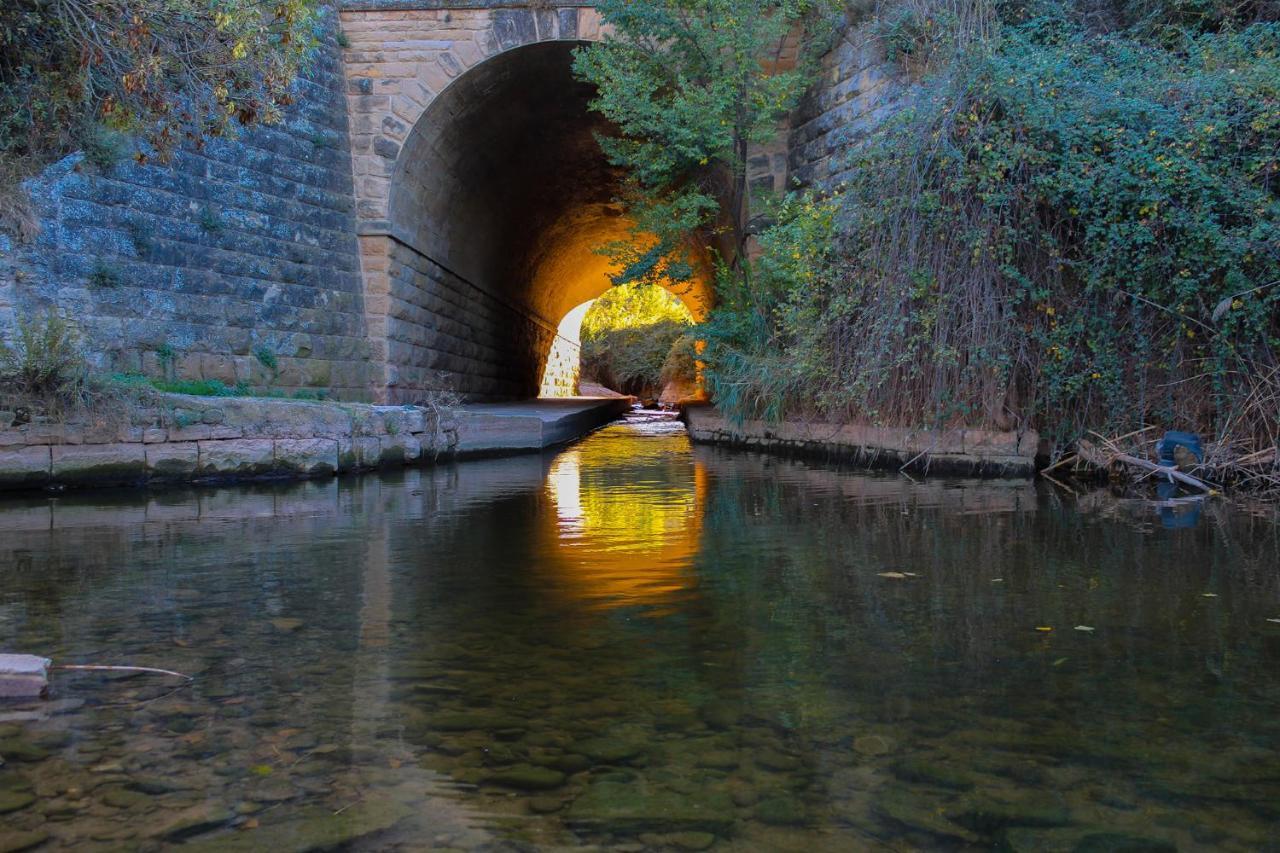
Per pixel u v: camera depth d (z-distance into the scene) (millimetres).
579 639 3193
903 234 8945
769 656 2973
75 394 8320
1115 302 8102
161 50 7098
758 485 8398
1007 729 2344
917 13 10789
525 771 2123
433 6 14344
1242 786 2020
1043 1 9781
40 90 8070
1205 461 7840
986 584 4004
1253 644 3057
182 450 8867
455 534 5645
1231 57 8398
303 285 13250
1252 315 7434
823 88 13203
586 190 24125
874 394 9750
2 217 9312
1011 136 8312
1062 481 8344
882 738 2293
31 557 4871
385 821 1880
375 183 14406
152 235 11000
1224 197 7477
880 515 6246
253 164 12562
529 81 16078
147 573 4406
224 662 2938
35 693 2623
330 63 14031
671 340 45531
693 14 12711
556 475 9883
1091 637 3158
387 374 14500
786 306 11117
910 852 1750
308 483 9188
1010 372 8781
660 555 4805
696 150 12758
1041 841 1789
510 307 24859
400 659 2969
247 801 1971
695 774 2102
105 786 2045
